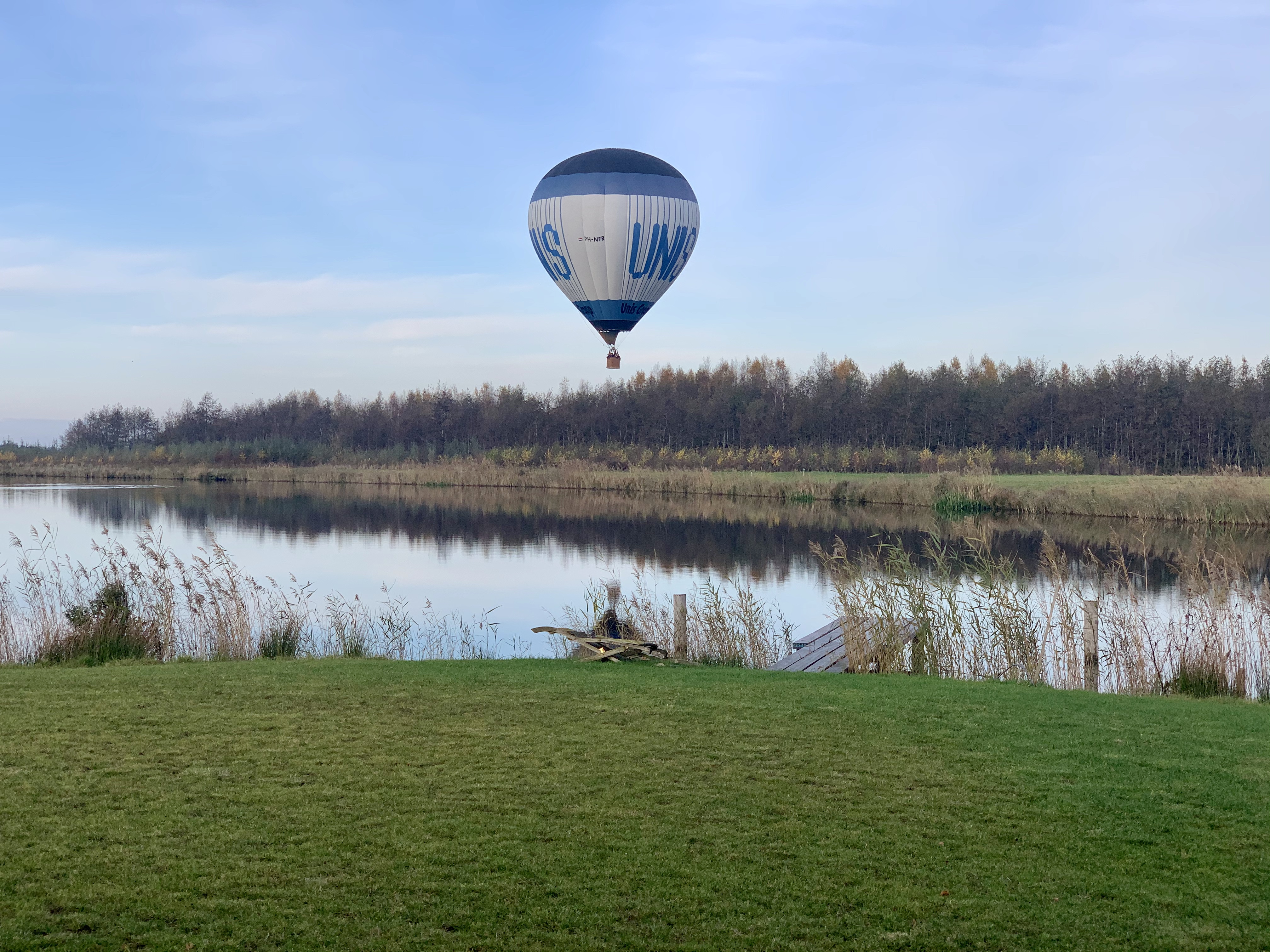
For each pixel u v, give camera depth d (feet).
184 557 78.18
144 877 14.67
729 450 221.05
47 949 12.76
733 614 41.14
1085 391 219.20
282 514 119.85
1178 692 32.14
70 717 22.84
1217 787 18.83
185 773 18.86
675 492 158.40
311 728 22.03
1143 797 18.29
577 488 169.99
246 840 15.96
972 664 35.47
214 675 28.22
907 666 35.55
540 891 14.53
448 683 27.09
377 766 19.49
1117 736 22.30
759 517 114.01
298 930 13.39
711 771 19.42
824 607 56.13
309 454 247.91
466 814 17.12
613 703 24.71
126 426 310.86
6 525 104.53
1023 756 20.59
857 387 245.45
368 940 13.21
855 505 132.36
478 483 182.80
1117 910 14.24
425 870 15.08
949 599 37.65
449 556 80.07
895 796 18.22
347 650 39.22
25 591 48.29
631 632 37.27
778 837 16.40
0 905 13.78
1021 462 191.42
